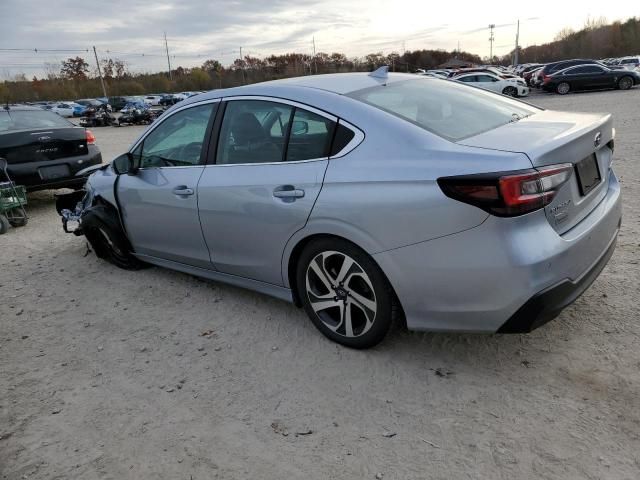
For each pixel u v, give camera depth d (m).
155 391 2.94
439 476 2.18
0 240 6.25
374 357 3.05
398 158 2.64
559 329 3.14
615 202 3.05
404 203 2.55
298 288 3.27
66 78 95.81
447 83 3.67
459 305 2.55
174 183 3.78
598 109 16.34
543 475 2.14
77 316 3.99
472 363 2.91
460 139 2.68
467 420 2.49
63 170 7.33
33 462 2.46
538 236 2.38
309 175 2.93
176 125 3.86
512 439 2.34
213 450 2.45
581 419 2.42
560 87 26.09
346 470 2.26
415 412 2.58
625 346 2.92
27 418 2.79
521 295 2.38
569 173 2.52
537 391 2.64
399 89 3.29
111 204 4.51
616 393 2.57
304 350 3.21
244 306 3.88
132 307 4.06
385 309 2.83
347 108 2.91
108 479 2.32
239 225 3.38
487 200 2.33
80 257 5.37
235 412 2.70
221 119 3.53
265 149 3.24
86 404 2.87
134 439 2.56
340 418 2.59
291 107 3.13
